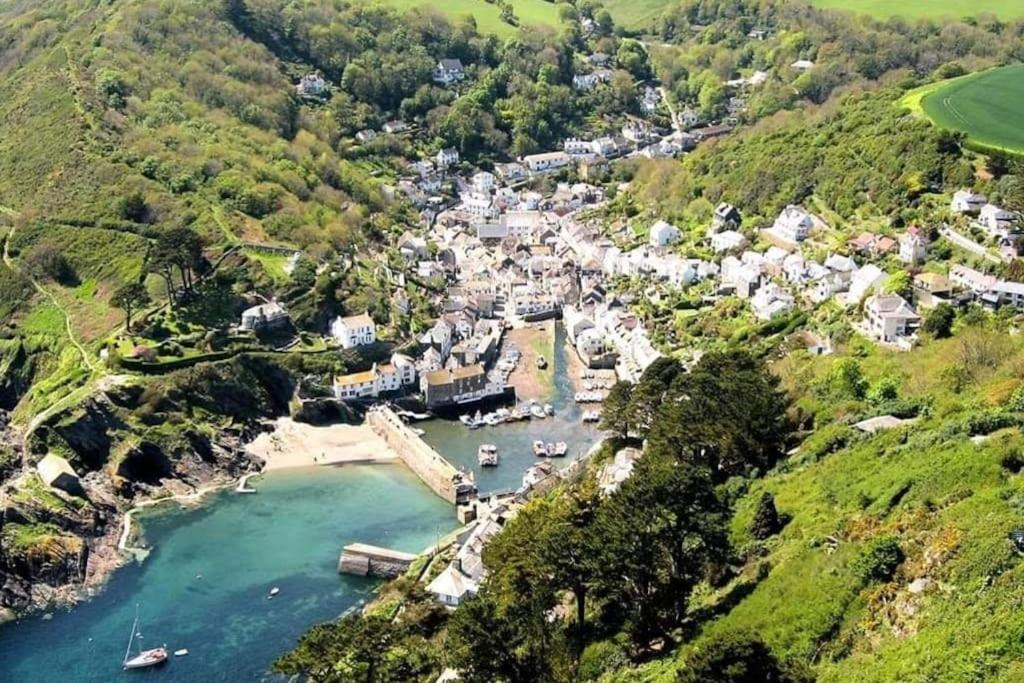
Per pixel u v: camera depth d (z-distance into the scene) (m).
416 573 177.88
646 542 116.62
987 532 100.62
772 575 118.06
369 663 111.50
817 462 147.62
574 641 122.88
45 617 177.00
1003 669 85.50
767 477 149.62
